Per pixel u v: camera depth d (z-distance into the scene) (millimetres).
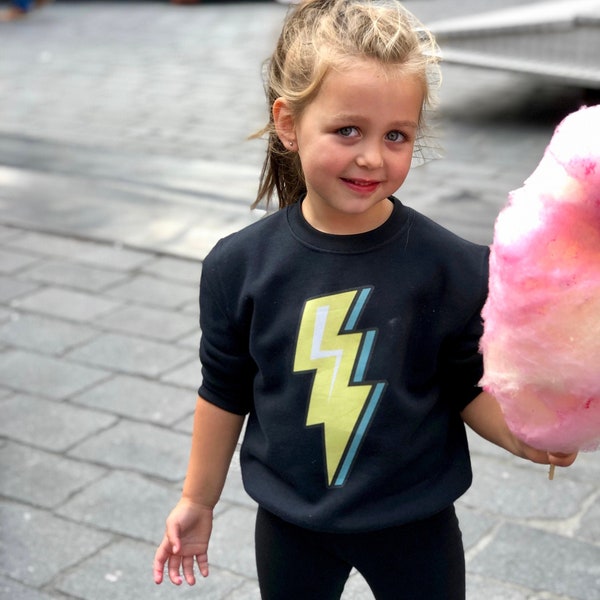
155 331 4156
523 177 5922
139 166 6309
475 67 7355
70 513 2953
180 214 5473
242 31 11328
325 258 1620
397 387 1599
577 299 1230
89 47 10617
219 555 2752
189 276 4727
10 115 7730
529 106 7715
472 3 9453
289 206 1703
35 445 3328
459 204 5438
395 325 1593
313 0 1605
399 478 1633
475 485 3039
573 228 1226
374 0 1612
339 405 1608
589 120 1215
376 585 1744
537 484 3033
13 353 3988
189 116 7543
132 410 3537
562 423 1316
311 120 1526
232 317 1708
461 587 1758
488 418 1641
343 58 1468
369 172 1505
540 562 2688
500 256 1280
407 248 1608
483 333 1490
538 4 8320
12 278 4738
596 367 1245
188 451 3279
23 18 12664
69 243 5152
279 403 1659
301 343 1623
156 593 2600
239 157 6438
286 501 1670
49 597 2588
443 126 7148
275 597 1795
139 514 2945
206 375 1789
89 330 4176
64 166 6355
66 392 3670
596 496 2971
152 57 9953
